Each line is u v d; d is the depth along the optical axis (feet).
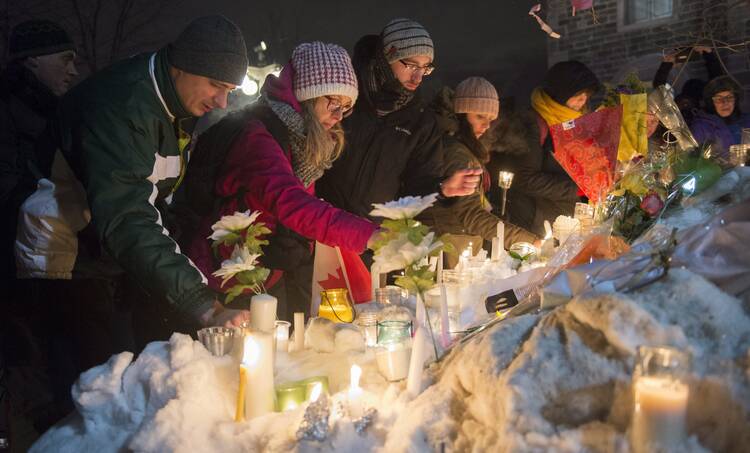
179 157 8.30
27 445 9.68
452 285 7.86
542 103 14.30
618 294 4.30
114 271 8.78
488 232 11.69
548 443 3.92
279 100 9.51
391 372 5.67
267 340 5.32
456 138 13.42
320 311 7.59
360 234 7.76
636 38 28.48
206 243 8.84
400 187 12.05
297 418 5.02
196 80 7.64
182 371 5.33
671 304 4.33
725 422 3.76
